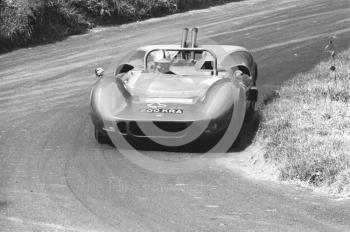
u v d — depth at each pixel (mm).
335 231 19078
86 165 26391
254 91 32875
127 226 19531
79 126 33406
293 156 25297
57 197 22281
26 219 20125
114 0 74312
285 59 51031
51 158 27453
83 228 19344
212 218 20234
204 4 88938
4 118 35312
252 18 75500
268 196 22453
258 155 27125
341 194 22453
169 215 20531
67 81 45812
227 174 25234
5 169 25781
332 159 24391
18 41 61375
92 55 55812
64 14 67688
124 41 62531
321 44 57062
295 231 19109
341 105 32594
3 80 46781
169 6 81688
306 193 22781
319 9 79750
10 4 64125
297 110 32219
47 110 37188
